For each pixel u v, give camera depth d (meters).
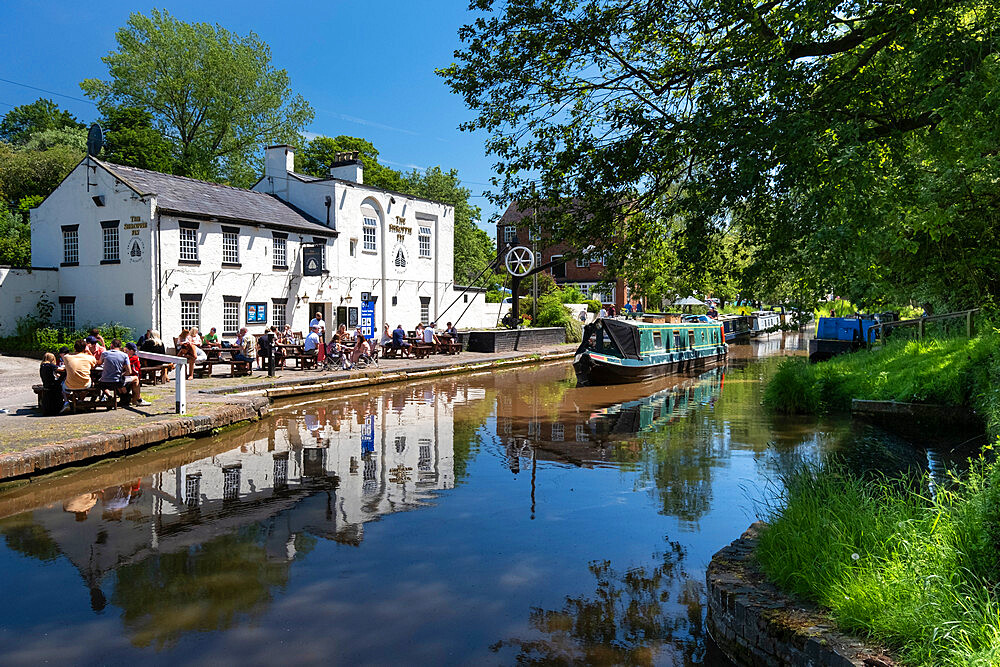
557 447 11.99
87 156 23.80
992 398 9.41
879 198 7.15
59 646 4.95
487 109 9.92
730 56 8.49
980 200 9.78
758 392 20.02
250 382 17.70
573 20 9.02
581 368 21.66
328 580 6.17
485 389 20.62
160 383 16.98
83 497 8.76
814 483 6.28
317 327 21.70
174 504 8.48
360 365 23.30
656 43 9.41
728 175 7.67
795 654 4.00
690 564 6.55
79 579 6.16
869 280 10.18
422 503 8.59
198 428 12.18
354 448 11.88
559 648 4.92
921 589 3.97
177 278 22.81
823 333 26.94
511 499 8.74
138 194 22.27
